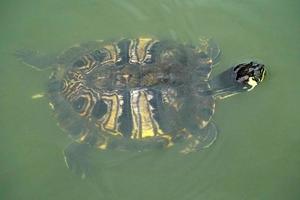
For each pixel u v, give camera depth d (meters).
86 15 1.41
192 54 1.33
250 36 1.40
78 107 1.27
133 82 1.26
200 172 1.27
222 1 1.43
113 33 1.39
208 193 1.26
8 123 1.31
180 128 1.27
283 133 1.31
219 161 1.28
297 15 1.42
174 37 1.39
